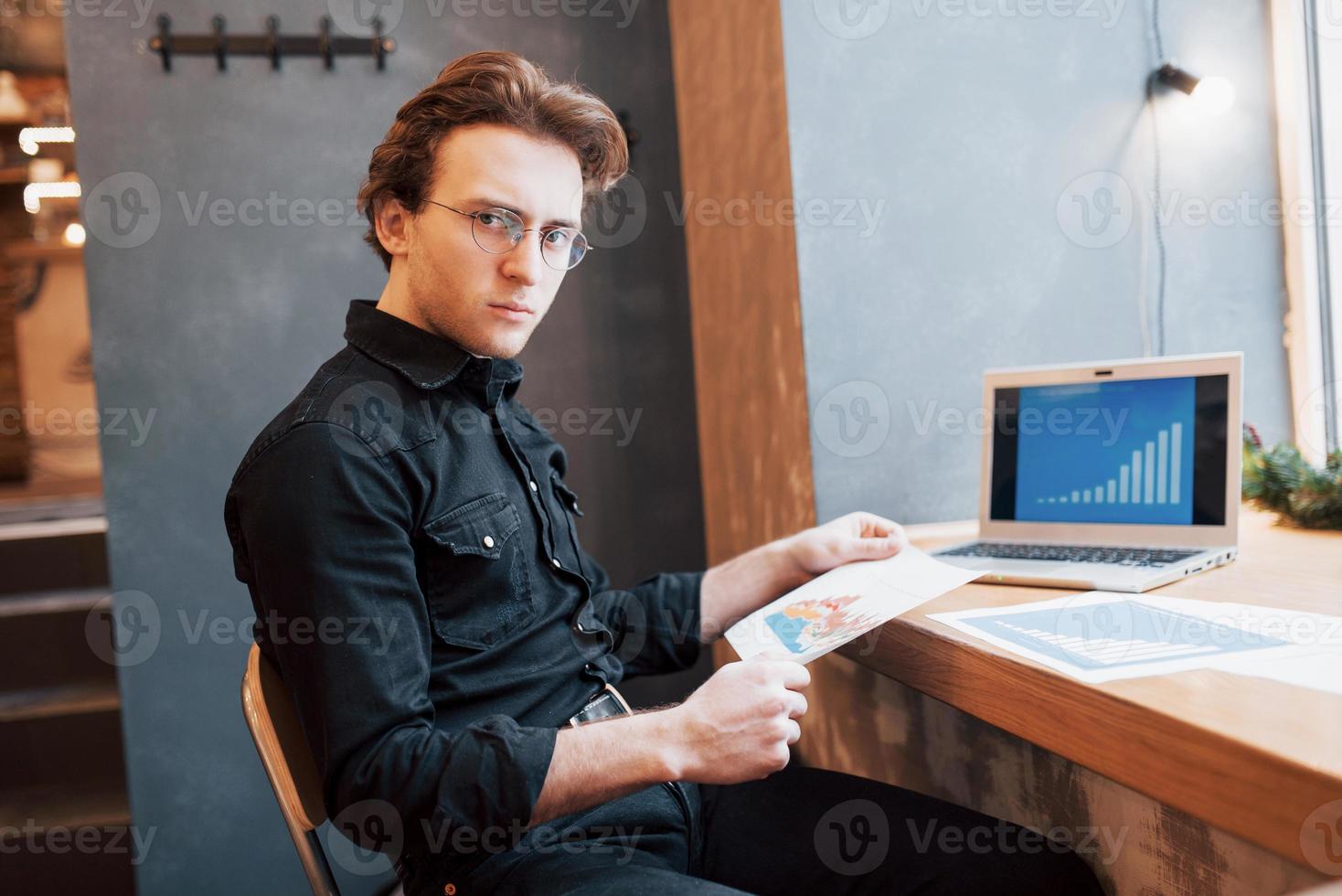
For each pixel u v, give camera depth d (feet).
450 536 3.14
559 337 7.57
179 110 6.73
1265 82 5.93
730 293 6.64
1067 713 2.56
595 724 2.80
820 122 5.42
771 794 3.71
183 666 6.76
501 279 3.22
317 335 6.95
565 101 3.30
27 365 12.82
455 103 3.18
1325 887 1.81
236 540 3.16
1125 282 5.83
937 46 5.57
